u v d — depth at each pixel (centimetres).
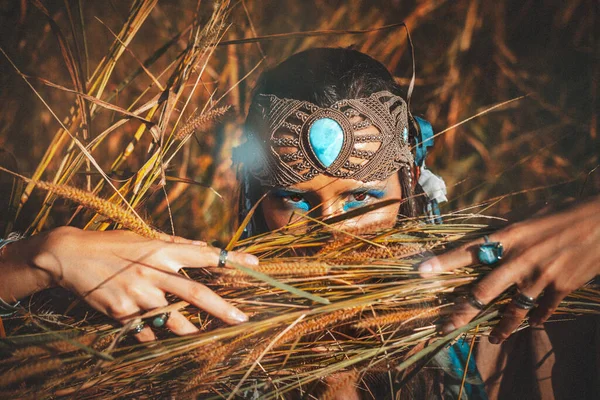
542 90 352
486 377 179
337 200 160
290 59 173
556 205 145
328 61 168
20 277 147
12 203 191
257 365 154
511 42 371
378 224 159
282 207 164
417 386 171
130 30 197
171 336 153
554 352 175
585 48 357
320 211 161
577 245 137
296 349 153
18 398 141
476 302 141
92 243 143
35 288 148
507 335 147
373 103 159
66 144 283
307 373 149
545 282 138
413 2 374
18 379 129
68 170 186
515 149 329
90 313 161
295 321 135
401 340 150
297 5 365
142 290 138
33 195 241
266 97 164
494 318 154
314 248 160
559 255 137
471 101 348
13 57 334
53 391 144
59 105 329
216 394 158
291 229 160
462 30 365
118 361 142
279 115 159
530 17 372
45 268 143
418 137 179
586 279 139
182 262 139
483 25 368
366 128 157
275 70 172
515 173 320
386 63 367
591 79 350
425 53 366
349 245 154
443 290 147
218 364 149
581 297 157
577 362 174
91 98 172
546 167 318
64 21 352
